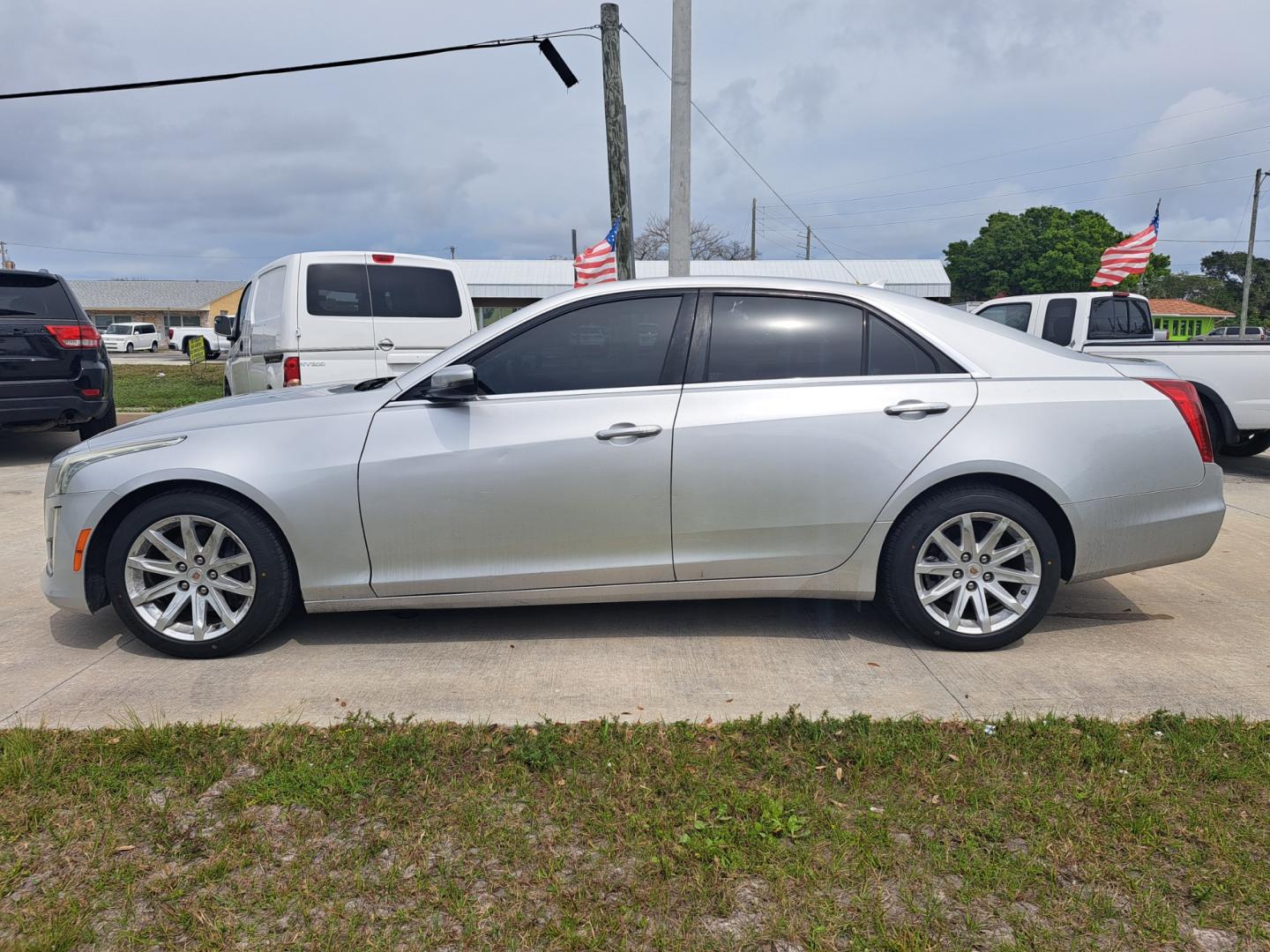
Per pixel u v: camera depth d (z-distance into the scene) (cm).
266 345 834
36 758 294
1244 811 263
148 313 6681
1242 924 218
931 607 390
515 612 448
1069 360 402
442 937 217
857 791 277
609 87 1306
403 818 265
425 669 377
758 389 385
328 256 794
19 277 841
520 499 380
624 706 340
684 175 1099
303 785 281
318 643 409
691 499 382
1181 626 425
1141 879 235
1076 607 455
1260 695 343
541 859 246
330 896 232
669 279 399
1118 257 1384
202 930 220
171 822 264
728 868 240
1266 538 597
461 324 848
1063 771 284
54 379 855
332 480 379
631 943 215
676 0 1067
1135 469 389
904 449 380
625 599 398
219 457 378
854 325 395
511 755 297
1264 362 755
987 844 250
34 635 423
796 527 386
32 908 227
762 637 411
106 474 383
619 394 384
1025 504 381
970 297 6738
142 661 388
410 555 386
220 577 386
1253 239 4075
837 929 219
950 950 211
